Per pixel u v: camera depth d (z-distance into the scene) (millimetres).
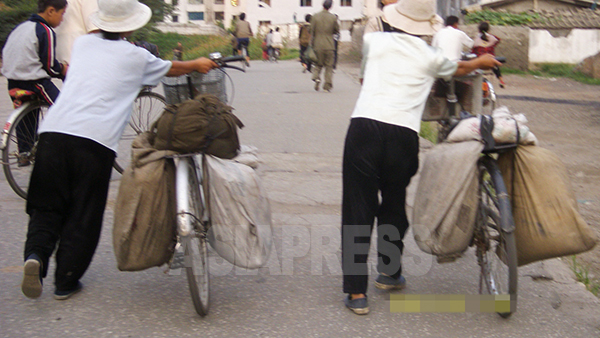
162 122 3195
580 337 3207
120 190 3197
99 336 3107
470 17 19375
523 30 17938
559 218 3148
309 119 9039
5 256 4016
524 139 3232
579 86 15102
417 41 3275
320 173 6145
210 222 3307
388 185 3426
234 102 10641
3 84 13523
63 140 3148
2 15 21438
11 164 4801
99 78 3240
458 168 3230
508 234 3078
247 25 22984
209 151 3240
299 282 3814
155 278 3801
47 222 3244
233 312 3406
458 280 3871
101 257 4070
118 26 3264
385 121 3170
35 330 3143
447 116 3650
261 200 3402
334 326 3273
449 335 3205
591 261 4539
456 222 3260
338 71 17938
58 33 5016
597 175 6750
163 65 3377
